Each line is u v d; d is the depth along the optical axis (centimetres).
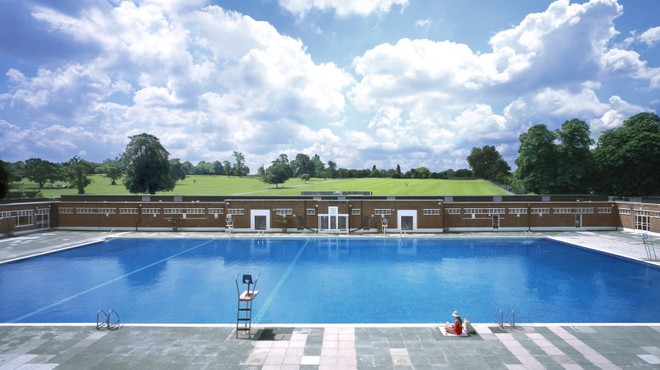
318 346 1553
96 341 1608
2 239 4231
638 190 5906
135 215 4969
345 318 1973
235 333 1689
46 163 12431
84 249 3816
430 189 10794
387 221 4672
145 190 8081
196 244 4084
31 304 2197
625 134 6056
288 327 1755
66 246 3788
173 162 13525
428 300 2250
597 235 4431
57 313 2050
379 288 2498
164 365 1397
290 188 13400
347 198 5091
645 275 2791
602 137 6450
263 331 1709
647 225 4422
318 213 4778
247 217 4847
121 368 1375
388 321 1930
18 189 11919
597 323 1781
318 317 1986
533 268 3023
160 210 4950
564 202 4872
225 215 4891
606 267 3047
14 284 2594
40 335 1672
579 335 1647
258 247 3925
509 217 4872
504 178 11769
